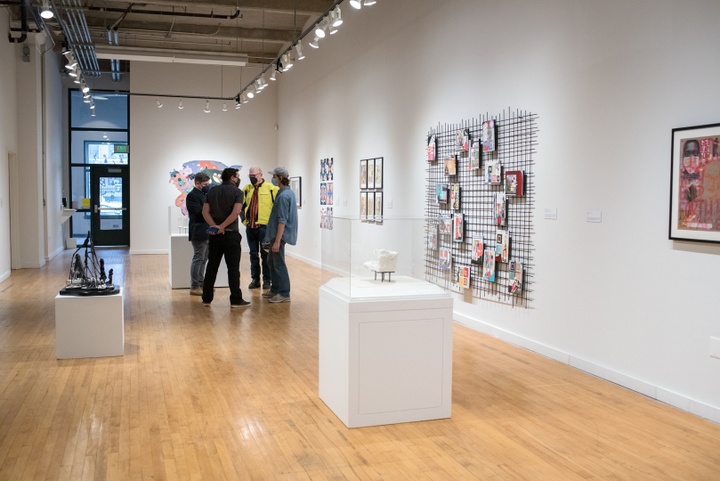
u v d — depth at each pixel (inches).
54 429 154.6
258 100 633.6
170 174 614.5
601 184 199.3
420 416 161.5
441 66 297.1
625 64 189.2
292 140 579.2
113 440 147.9
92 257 238.8
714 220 159.8
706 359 164.4
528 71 233.9
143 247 612.7
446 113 293.4
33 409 168.7
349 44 418.9
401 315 158.2
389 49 354.9
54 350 231.5
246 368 209.6
